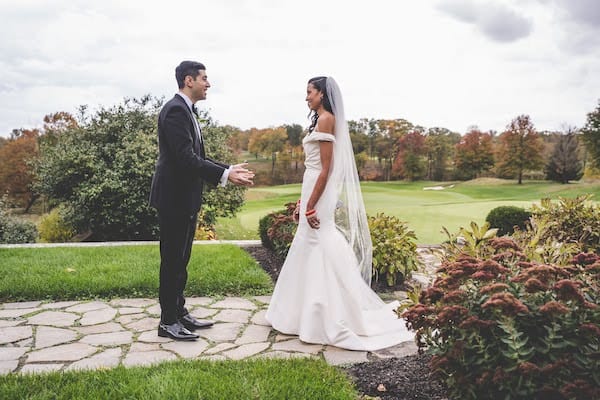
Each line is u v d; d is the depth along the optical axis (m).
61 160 11.43
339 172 3.71
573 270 2.41
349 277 3.55
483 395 2.20
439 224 12.55
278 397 2.34
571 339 2.03
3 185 29.58
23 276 4.91
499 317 2.10
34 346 3.28
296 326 3.58
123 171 10.97
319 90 3.66
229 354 3.18
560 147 36.62
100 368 2.75
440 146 42.56
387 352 3.28
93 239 12.25
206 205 12.45
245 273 5.27
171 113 3.28
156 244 7.33
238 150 41.69
